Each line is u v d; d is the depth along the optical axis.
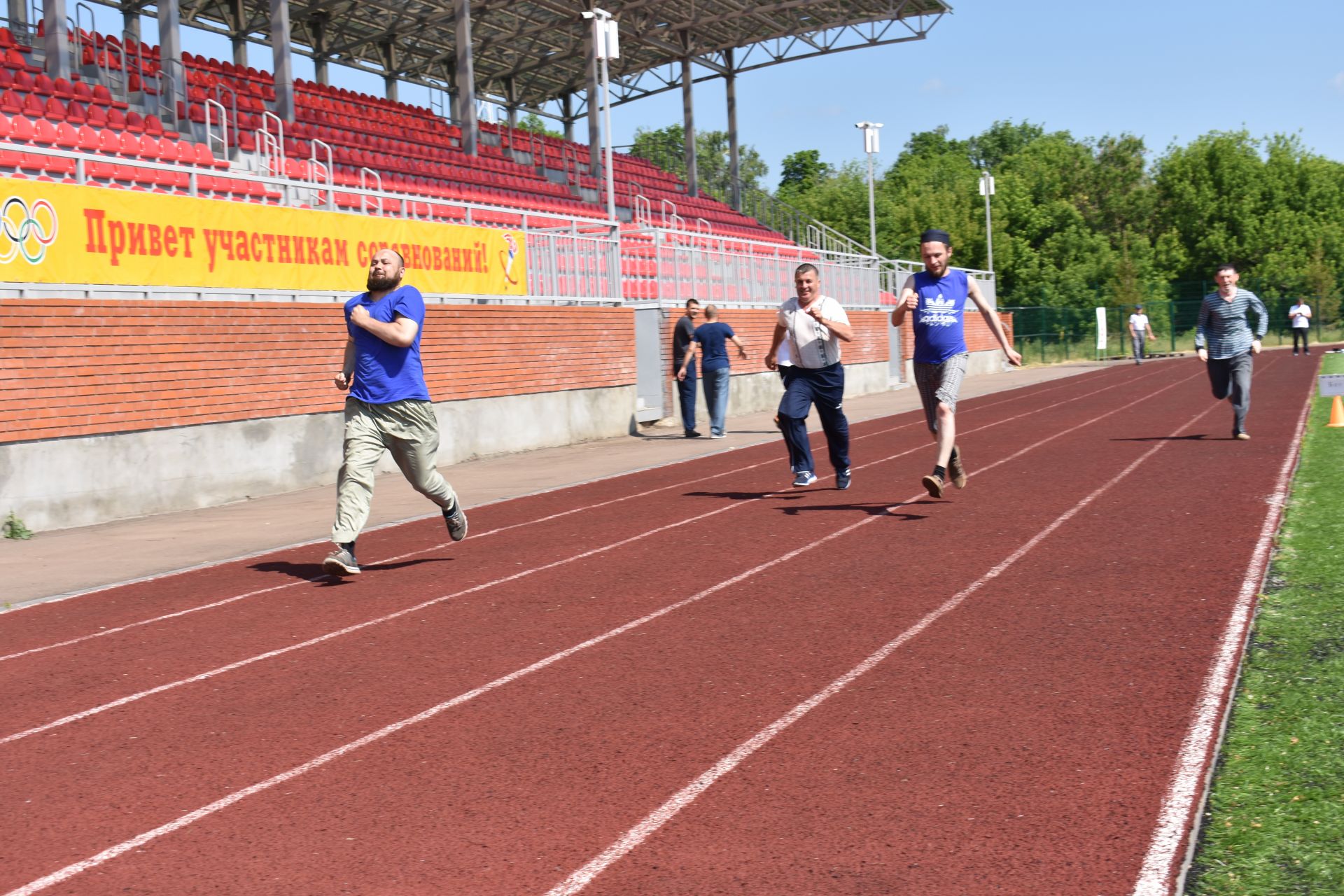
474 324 17.00
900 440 17.62
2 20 21.23
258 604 7.78
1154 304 57.00
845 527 9.53
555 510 11.53
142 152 17.92
